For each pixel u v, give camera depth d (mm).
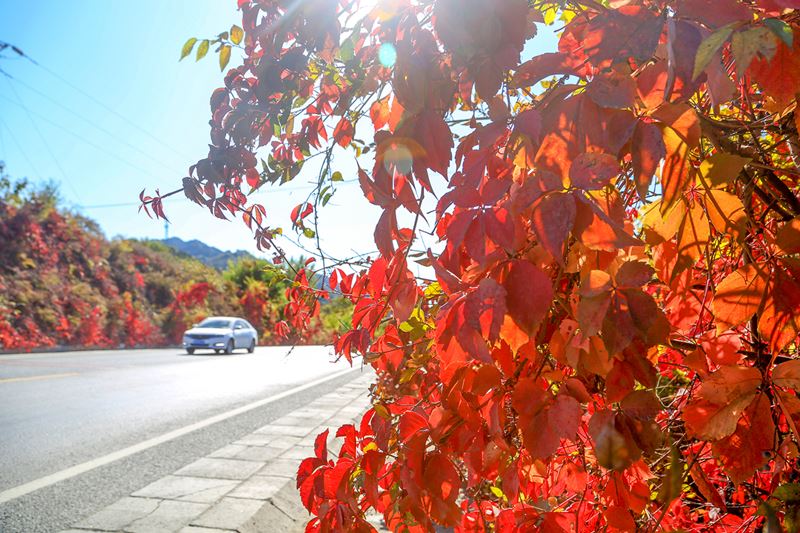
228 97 1094
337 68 1056
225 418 6406
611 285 577
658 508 1065
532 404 660
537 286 543
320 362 16047
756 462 702
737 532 1065
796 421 699
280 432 5090
